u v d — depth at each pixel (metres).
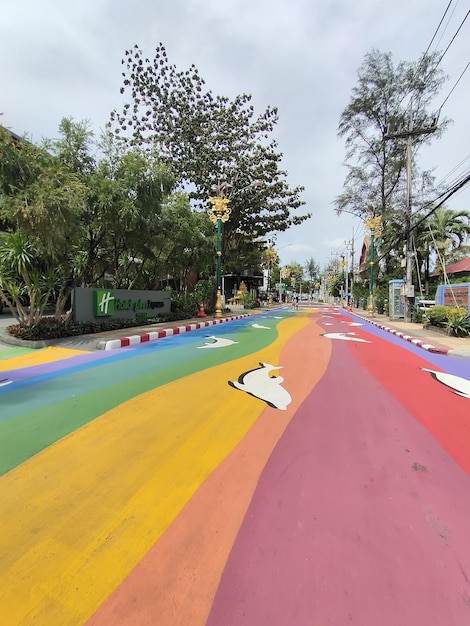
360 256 42.88
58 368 6.56
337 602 1.78
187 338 11.16
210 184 22.94
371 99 29.12
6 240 9.04
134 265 16.56
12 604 1.75
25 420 3.98
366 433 3.81
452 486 2.82
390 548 2.15
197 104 22.88
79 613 1.71
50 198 7.88
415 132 18.30
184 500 2.59
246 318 21.11
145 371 6.40
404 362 7.81
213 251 20.02
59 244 8.74
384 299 26.83
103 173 10.60
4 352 8.09
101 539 2.18
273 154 22.89
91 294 11.43
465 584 1.90
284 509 2.50
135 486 2.75
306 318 21.83
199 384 5.60
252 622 1.66
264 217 24.72
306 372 6.56
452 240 26.98
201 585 1.87
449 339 11.52
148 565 1.99
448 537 2.25
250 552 2.10
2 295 9.31
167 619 1.68
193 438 3.62
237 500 2.60
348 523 2.37
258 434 3.74
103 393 5.02
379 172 31.16
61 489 2.69
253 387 5.48
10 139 8.35
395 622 1.67
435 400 5.02
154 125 23.22
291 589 1.85
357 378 6.20
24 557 2.03
